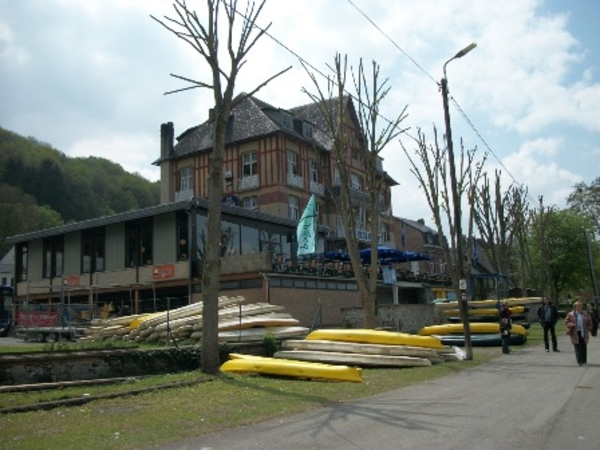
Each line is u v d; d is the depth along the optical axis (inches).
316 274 1091.3
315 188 1782.7
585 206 2662.4
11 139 2679.6
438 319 1162.0
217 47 524.1
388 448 251.4
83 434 281.6
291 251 1299.2
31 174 2603.3
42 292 1349.7
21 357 447.5
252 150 1715.1
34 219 2222.0
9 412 333.4
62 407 351.9
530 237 2043.6
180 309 713.0
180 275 1093.1
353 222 792.3
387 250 1259.2
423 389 438.6
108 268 1221.1
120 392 394.6
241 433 286.2
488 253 1640.0
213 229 512.4
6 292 1403.8
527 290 1754.4
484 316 1147.9
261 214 1200.8
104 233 1243.8
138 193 3198.8
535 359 668.7
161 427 298.4
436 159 898.7
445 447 251.6
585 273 2119.8
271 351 631.8
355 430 289.3
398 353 604.1
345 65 799.7
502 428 289.0
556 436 270.7
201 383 450.0
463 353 731.4
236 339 629.6
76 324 920.3
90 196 2812.5
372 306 753.0
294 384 454.3
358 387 445.4
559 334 1095.0
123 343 674.2
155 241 1146.0
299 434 281.7
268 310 730.2
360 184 1935.3
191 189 1811.0
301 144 1761.8
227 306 752.3
